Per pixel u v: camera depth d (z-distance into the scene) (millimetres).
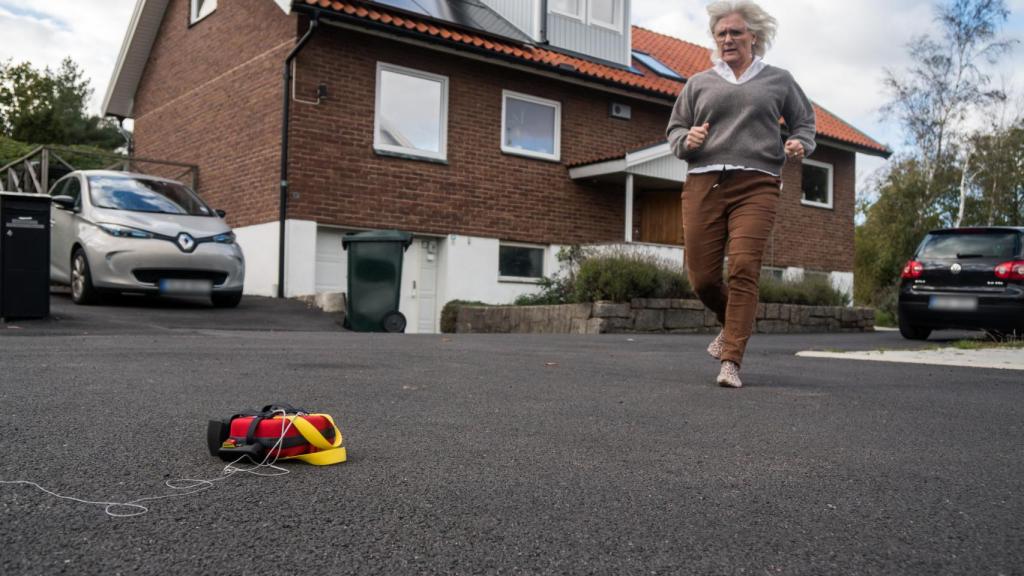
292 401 3795
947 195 32750
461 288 15008
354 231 14125
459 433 3178
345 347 6781
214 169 15555
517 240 15758
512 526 2039
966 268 10820
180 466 2514
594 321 11391
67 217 10969
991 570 1808
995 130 31656
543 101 16156
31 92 35562
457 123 15008
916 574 1777
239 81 14797
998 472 2752
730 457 2879
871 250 30500
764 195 4500
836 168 21422
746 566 1805
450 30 14797
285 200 13273
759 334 12875
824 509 2262
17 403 3506
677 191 17141
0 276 7910
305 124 13453
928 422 3695
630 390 4500
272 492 2262
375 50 14070
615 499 2307
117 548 1798
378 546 1866
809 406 4051
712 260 4684
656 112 17906
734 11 4598
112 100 19250
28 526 1923
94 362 4996
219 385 4215
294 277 13328
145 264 10258
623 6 18078
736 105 4500
